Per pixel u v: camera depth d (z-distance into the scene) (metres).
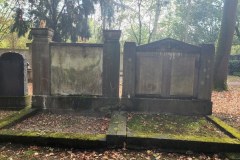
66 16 14.55
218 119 6.90
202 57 7.37
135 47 7.46
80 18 14.69
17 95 8.06
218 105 9.50
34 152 4.85
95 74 7.59
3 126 5.75
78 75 7.61
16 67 7.98
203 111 7.45
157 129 6.05
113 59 7.48
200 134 5.75
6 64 7.96
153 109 7.53
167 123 6.60
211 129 6.14
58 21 14.73
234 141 5.04
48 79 7.59
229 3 12.23
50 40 7.70
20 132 5.34
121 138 5.12
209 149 5.00
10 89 8.03
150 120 6.83
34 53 7.53
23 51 16.25
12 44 29.19
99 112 7.57
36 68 7.57
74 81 7.63
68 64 7.60
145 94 7.62
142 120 6.78
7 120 6.27
